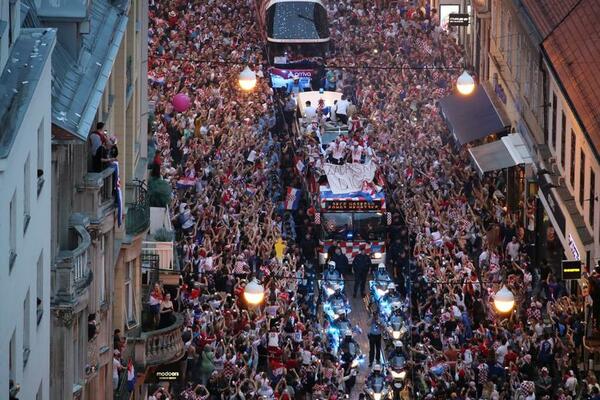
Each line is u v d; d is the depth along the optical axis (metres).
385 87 174.38
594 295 112.25
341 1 197.38
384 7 198.75
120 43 94.38
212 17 193.25
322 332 119.56
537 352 112.12
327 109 154.38
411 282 123.62
